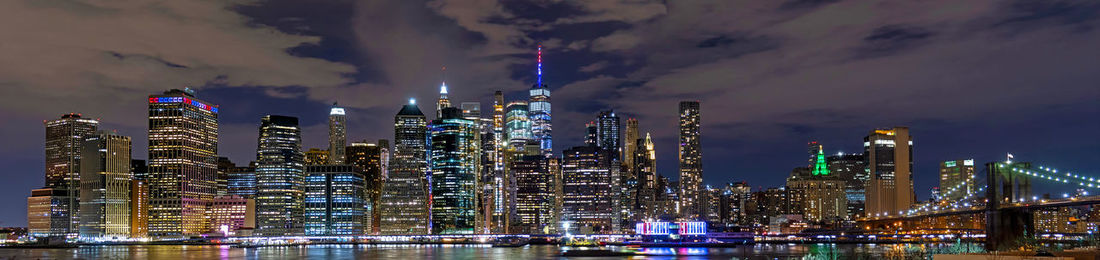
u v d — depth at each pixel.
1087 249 136.62
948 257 114.19
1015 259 113.38
